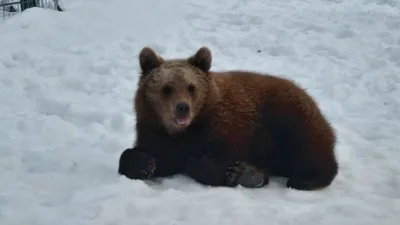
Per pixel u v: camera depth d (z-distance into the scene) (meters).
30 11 15.02
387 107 10.26
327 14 16.55
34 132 8.50
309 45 14.02
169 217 5.52
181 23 15.57
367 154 7.87
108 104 9.98
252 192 6.35
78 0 17.05
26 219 5.50
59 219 5.47
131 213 5.60
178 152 6.64
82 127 8.87
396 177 6.76
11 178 6.75
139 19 15.63
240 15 16.44
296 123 6.77
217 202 5.79
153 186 6.47
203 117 6.53
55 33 14.21
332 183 6.77
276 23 15.80
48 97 10.07
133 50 13.28
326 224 5.34
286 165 6.98
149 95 6.49
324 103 10.38
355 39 14.42
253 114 6.79
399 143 8.38
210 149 6.58
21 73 11.52
